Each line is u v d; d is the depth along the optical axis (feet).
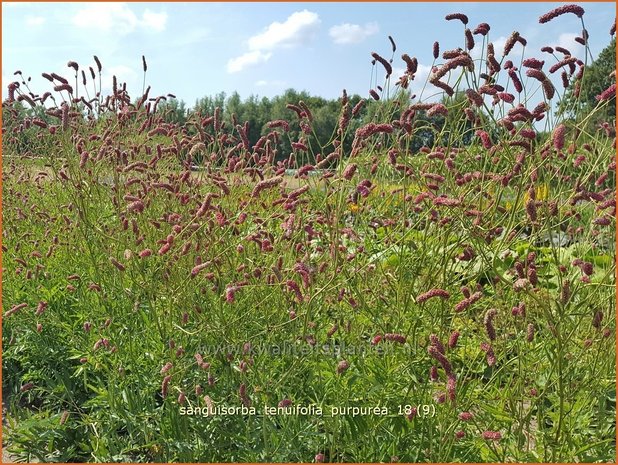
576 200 9.81
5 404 12.33
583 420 8.98
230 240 11.71
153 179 14.55
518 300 10.32
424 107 9.96
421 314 9.93
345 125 10.37
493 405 9.66
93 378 12.19
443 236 10.71
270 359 10.14
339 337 10.27
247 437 8.63
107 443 9.62
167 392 8.93
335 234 9.70
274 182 10.10
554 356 8.36
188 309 10.85
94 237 12.76
